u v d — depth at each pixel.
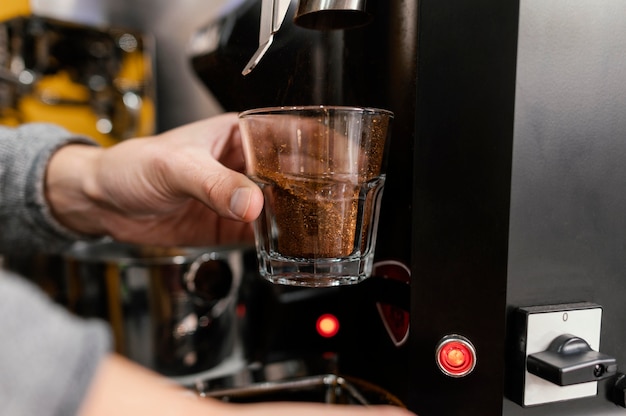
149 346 0.49
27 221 0.51
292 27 0.33
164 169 0.39
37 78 0.72
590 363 0.29
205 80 0.44
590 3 0.30
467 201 0.30
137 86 0.82
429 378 0.32
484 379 0.31
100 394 0.17
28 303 0.15
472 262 0.31
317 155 0.29
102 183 0.46
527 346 0.30
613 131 0.31
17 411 0.14
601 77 0.31
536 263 0.30
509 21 0.29
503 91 0.29
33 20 0.69
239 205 0.30
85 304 0.52
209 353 0.50
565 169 0.30
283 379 0.41
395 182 0.33
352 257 0.31
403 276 0.33
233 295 0.50
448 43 0.30
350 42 0.34
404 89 0.32
